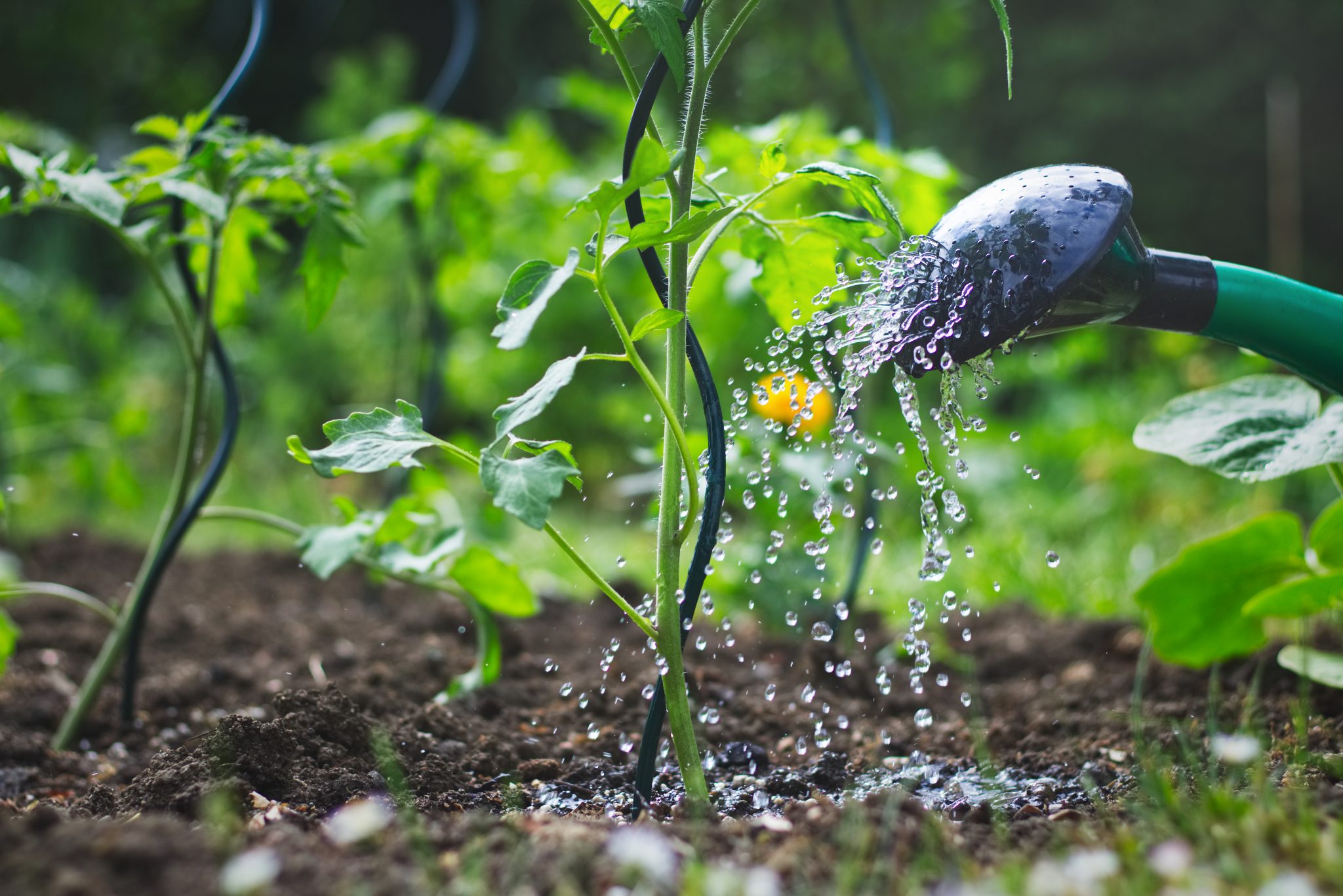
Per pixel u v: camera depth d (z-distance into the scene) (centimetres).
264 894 112
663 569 124
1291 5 494
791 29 344
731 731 142
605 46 125
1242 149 499
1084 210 123
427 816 124
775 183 123
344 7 539
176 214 142
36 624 172
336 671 157
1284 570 137
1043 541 229
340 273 142
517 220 236
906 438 234
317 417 349
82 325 302
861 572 156
